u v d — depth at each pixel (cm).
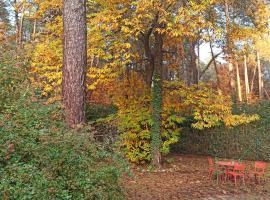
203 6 1071
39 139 493
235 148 1761
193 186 1048
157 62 1334
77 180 511
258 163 1153
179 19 1052
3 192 419
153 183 1064
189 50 2420
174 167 1358
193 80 2262
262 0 2033
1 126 467
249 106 1766
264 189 1041
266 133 1688
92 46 1170
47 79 1141
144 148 1345
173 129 1470
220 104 1312
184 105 1392
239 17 1897
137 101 1391
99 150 594
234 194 973
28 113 520
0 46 643
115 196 582
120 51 1143
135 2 1073
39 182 443
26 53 666
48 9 1396
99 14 1142
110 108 1628
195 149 1884
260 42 2295
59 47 1220
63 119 605
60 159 502
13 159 458
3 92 558
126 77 1414
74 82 777
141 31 1172
